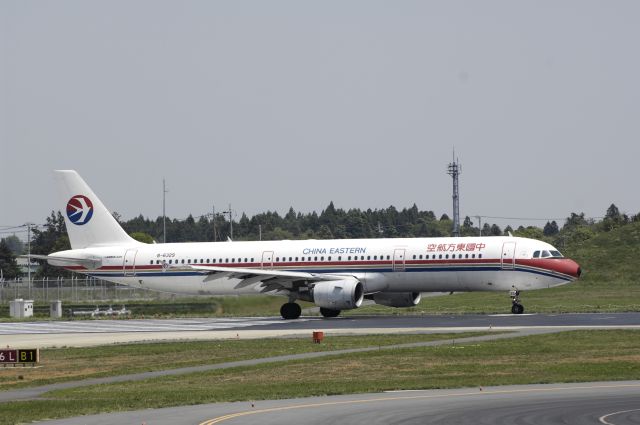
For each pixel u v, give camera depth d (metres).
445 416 89.94
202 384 124.69
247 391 114.12
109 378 134.50
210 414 94.31
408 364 140.75
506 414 90.62
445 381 119.12
